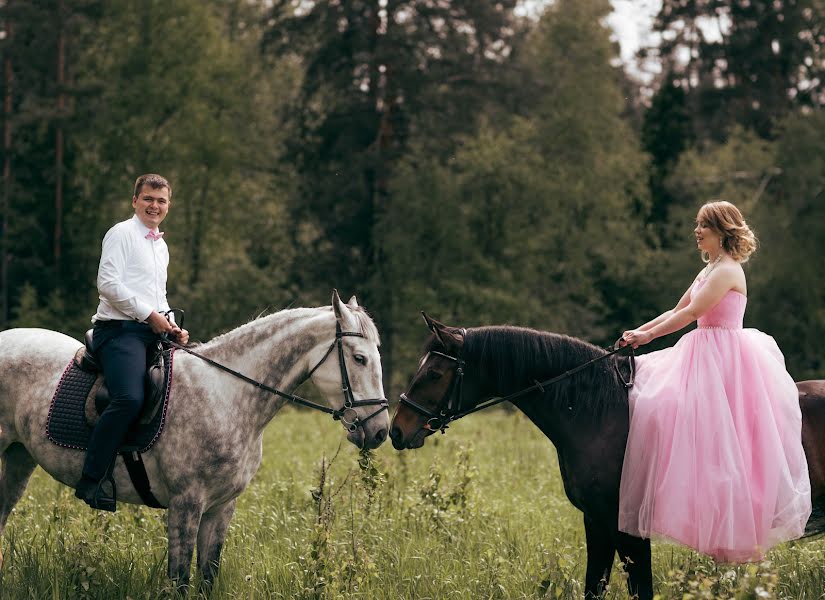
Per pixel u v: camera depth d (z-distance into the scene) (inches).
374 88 1317.7
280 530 313.7
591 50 1472.7
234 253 1507.1
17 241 1339.8
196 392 237.0
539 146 1453.0
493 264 1346.0
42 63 1306.6
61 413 239.9
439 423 234.2
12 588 232.8
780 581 245.3
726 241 225.6
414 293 1314.0
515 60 1409.9
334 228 1348.4
